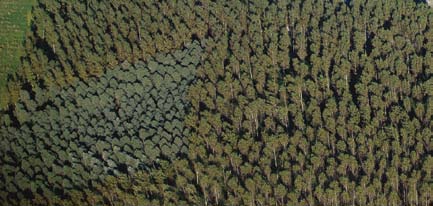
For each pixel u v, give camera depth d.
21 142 133.62
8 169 129.12
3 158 132.62
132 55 150.12
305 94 142.00
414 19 154.88
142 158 131.12
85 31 152.88
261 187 123.81
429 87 138.25
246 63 147.38
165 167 129.00
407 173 126.19
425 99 138.88
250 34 153.62
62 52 148.00
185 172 127.56
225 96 140.88
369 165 125.81
